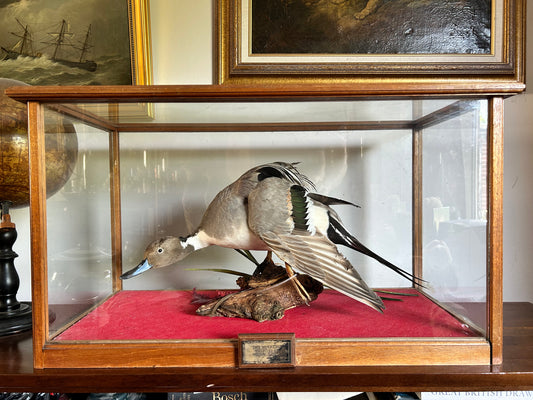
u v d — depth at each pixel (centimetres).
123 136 77
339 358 55
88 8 87
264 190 64
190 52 92
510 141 93
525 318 78
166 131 75
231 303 67
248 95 54
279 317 64
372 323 62
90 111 62
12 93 54
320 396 65
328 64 86
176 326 62
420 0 86
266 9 86
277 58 87
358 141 76
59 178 61
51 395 65
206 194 77
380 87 53
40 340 56
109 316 68
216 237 69
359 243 77
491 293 55
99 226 76
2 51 87
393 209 77
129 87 53
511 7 86
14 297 77
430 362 55
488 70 86
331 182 76
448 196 67
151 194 78
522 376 53
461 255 63
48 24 87
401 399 65
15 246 92
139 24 86
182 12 91
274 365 55
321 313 67
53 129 60
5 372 55
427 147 74
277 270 73
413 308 69
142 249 79
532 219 93
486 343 56
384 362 55
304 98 55
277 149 76
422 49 87
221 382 53
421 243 77
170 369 55
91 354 56
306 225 64
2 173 67
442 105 60
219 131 74
